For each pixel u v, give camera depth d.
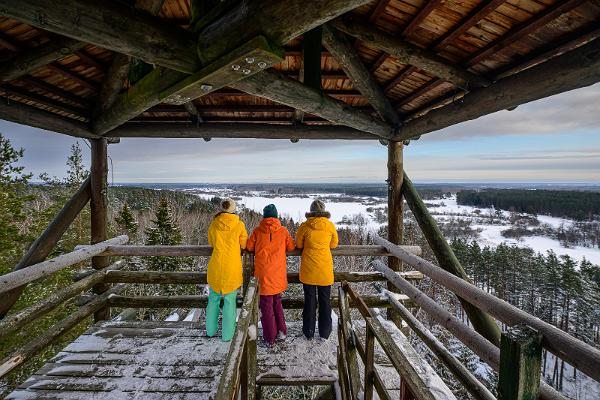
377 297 3.80
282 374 2.77
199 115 3.94
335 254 4.00
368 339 1.79
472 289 2.07
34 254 3.53
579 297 32.06
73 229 15.09
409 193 3.99
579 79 1.76
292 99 2.35
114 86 3.09
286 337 3.40
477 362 17.92
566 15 1.75
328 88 3.69
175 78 1.92
